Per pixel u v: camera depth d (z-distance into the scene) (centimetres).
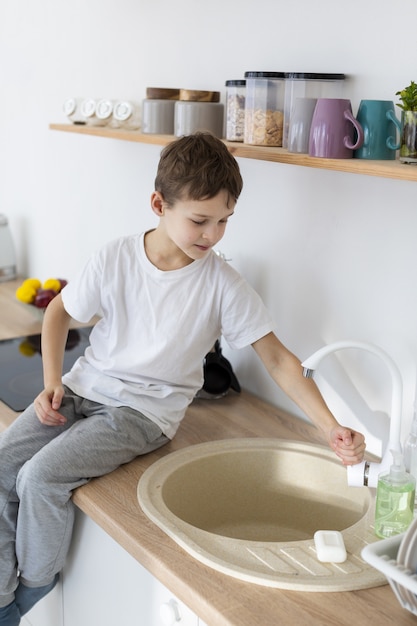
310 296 175
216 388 190
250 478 164
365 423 167
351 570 123
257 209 186
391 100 149
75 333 236
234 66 185
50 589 160
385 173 127
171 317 161
